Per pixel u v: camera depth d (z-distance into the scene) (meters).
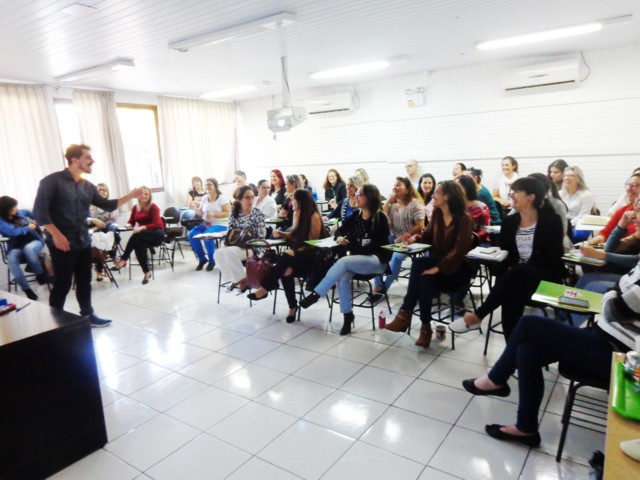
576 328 1.84
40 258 5.16
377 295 4.17
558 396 2.44
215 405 2.50
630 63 5.23
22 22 3.48
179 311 4.16
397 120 7.02
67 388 2.00
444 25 4.08
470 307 3.90
